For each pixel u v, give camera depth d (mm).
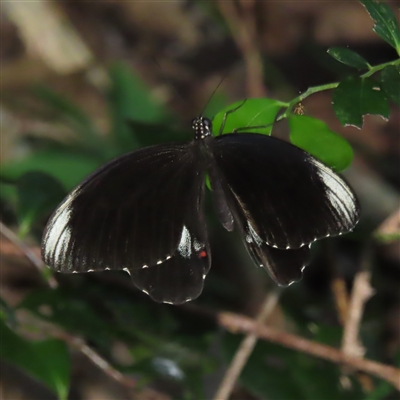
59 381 1561
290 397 1582
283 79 2004
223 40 2312
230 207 1538
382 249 1688
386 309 1675
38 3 2178
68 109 1728
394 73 1514
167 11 2377
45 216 1645
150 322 1600
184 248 1545
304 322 1630
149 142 1622
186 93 2191
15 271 1676
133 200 1541
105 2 2326
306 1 2266
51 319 1582
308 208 1526
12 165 1681
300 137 1539
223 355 1599
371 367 1584
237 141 1541
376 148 1903
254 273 1666
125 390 1633
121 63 1725
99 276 1609
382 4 1528
